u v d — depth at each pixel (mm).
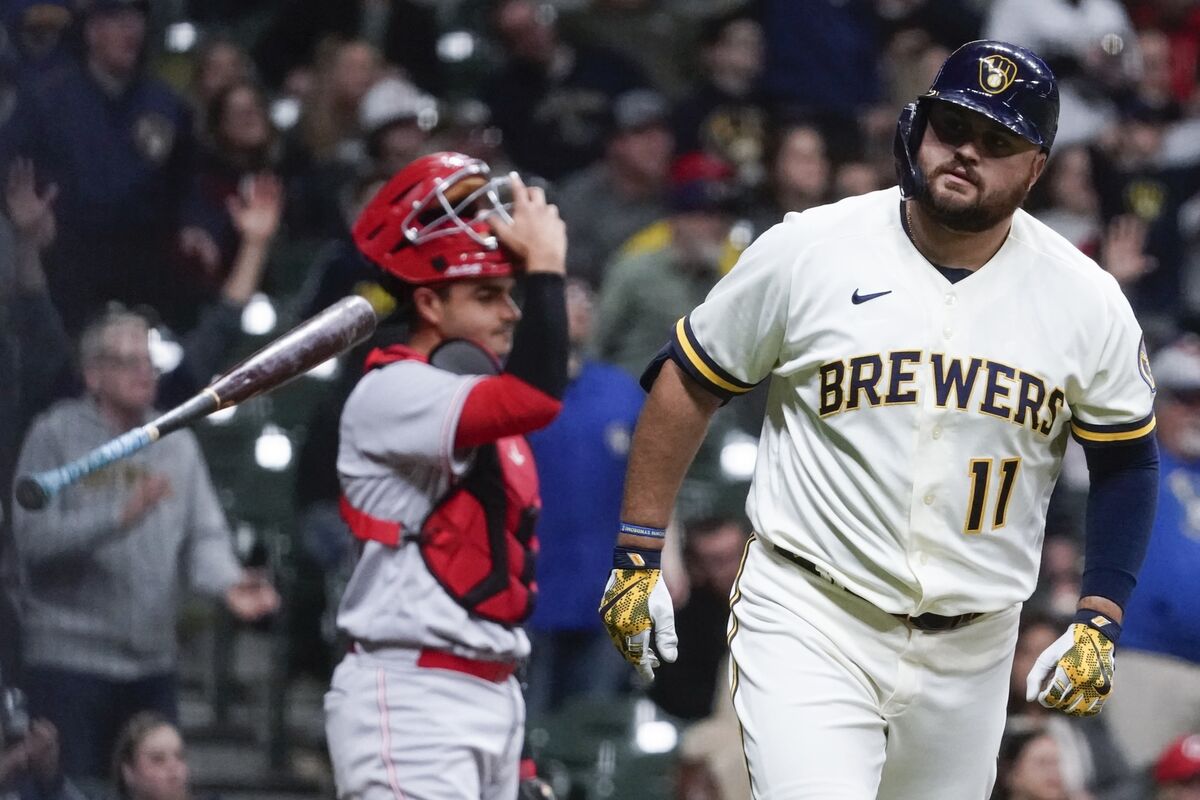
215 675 27469
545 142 39094
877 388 12883
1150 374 13461
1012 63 12422
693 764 24078
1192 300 40906
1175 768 24609
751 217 34906
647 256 31469
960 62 12539
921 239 13023
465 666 15172
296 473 27469
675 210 31453
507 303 15898
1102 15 42406
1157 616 27328
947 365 12836
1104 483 13656
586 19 44969
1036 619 24094
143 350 21719
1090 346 12977
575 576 26062
